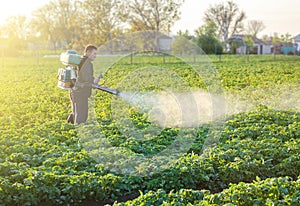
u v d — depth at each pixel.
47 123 11.07
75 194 6.78
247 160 7.80
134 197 7.11
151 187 7.21
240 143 8.89
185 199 6.02
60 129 10.48
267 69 30.14
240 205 5.92
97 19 47.50
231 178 7.50
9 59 49.12
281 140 9.27
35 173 6.86
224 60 42.75
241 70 29.16
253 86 19.39
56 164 7.86
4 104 14.99
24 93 17.70
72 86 10.02
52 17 81.94
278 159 8.14
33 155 8.56
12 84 21.77
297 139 9.33
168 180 7.29
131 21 41.47
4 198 6.60
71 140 9.54
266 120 11.51
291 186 6.23
